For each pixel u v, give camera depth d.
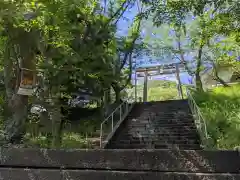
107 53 11.49
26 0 4.59
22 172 2.59
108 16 13.03
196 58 15.80
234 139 6.10
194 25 12.14
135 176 2.33
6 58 6.94
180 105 13.34
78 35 8.98
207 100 11.28
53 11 5.69
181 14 4.96
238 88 12.69
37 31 6.62
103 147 7.98
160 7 5.17
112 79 12.16
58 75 8.45
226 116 8.09
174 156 2.31
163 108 13.16
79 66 9.28
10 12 4.36
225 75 15.87
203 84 19.30
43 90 8.19
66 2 6.07
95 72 10.16
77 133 9.12
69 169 2.51
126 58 14.88
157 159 2.34
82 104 14.19
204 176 2.16
